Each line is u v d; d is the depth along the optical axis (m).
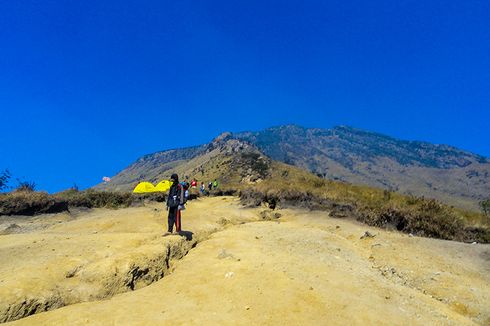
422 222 16.59
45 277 7.78
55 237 12.05
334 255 11.44
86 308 6.98
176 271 9.77
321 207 20.95
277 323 6.56
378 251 12.62
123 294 8.00
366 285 8.83
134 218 17.77
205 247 12.02
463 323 7.69
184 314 6.71
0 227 16.09
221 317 6.64
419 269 10.88
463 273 10.61
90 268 8.38
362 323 6.79
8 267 8.53
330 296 7.76
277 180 28.45
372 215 17.81
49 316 6.56
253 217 20.64
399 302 8.09
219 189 43.88
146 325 6.24
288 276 8.73
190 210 22.00
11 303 6.63
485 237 16.09
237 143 190.62
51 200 20.45
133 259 8.97
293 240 13.10
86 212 22.47
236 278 8.52
